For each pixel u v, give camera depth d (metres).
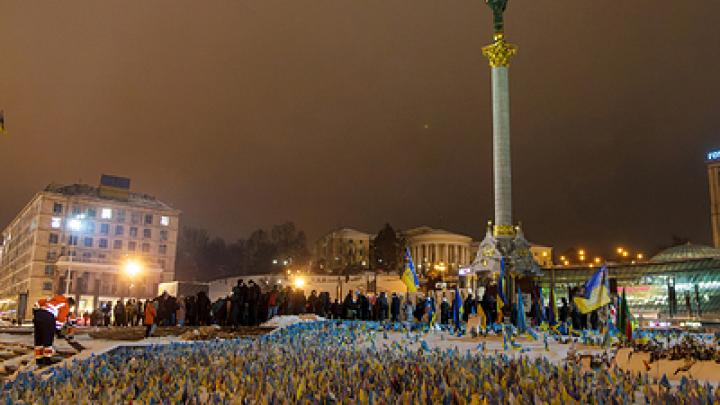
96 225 102.00
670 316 64.12
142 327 32.75
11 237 125.19
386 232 128.25
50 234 98.50
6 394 10.63
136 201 108.44
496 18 49.88
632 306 74.19
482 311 25.20
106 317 40.19
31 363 17.16
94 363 15.15
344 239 149.25
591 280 20.59
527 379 10.80
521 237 46.16
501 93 48.47
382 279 85.06
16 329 32.69
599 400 8.89
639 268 77.00
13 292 110.06
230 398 9.95
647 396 9.88
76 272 93.50
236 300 31.80
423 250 142.75
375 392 9.98
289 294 37.94
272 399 9.52
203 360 15.22
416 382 10.57
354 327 27.78
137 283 98.25
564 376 11.29
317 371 12.58
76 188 107.06
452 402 9.07
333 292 88.69
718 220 106.44
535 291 32.84
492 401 8.98
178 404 9.83
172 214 109.88
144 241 106.00
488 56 49.78
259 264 153.25
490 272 45.12
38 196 99.81
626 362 15.28
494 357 15.34
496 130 48.19
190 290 48.03
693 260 72.56
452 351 16.38
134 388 11.16
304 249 155.50
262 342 20.86
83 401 10.05
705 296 68.19
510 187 47.41
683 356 14.43
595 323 33.25
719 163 107.38
